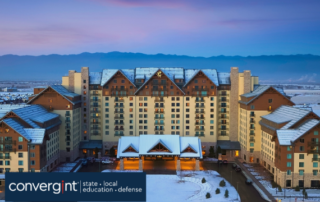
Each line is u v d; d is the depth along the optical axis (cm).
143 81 11688
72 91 11544
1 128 8388
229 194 7625
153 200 7244
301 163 8144
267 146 9812
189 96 11512
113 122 11525
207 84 11494
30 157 8469
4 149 8375
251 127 10625
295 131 8325
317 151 8025
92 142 11562
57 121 10194
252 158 10694
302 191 7925
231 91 11631
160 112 11519
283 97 10494
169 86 11481
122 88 11456
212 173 9381
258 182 8656
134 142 10031
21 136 8406
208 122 11550
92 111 11569
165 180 8719
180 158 10656
